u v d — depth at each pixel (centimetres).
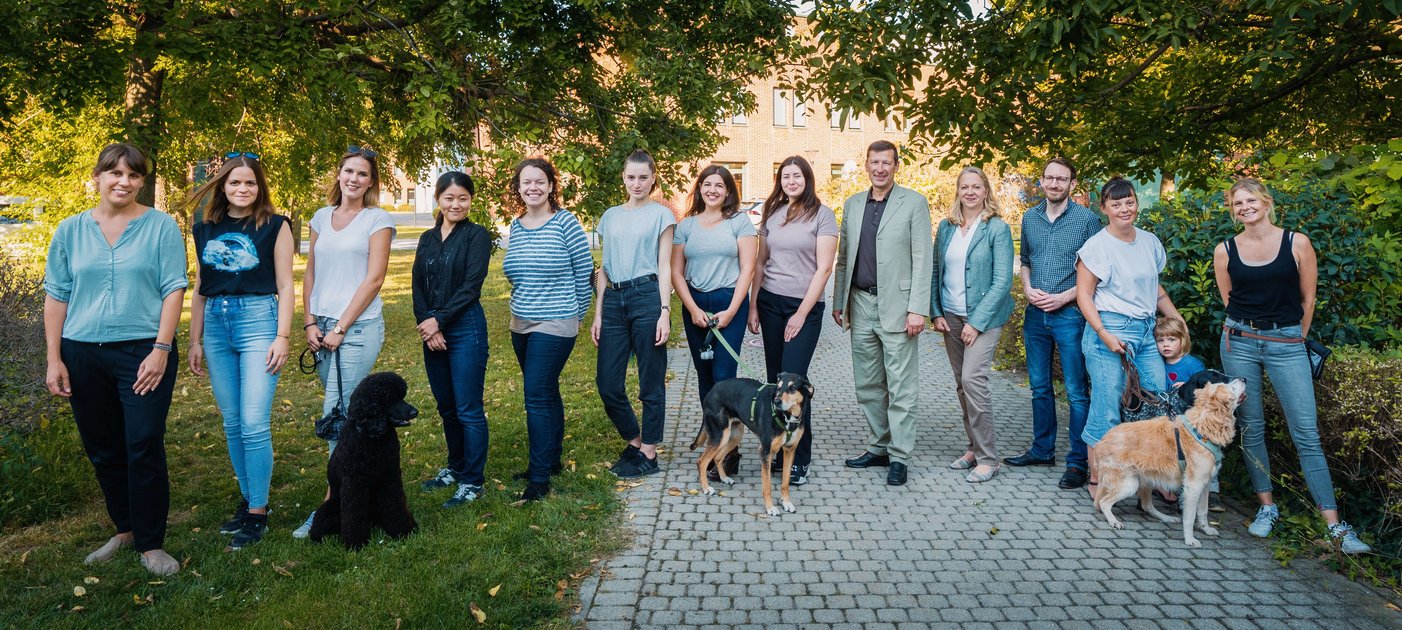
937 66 738
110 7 733
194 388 767
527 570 349
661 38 998
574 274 450
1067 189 479
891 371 480
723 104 1025
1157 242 443
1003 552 381
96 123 1089
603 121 1069
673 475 497
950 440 587
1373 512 384
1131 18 655
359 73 903
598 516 418
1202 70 857
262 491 386
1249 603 328
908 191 474
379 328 413
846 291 498
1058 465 520
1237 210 388
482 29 936
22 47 634
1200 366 448
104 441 356
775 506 439
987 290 480
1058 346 486
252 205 379
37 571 350
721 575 355
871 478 496
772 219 490
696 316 478
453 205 429
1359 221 454
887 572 359
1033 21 619
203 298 383
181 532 397
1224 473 466
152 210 350
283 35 820
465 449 441
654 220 468
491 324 1209
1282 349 383
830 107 701
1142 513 433
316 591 325
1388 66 752
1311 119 863
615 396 483
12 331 464
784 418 421
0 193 1230
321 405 695
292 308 384
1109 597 333
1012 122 732
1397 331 439
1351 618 314
